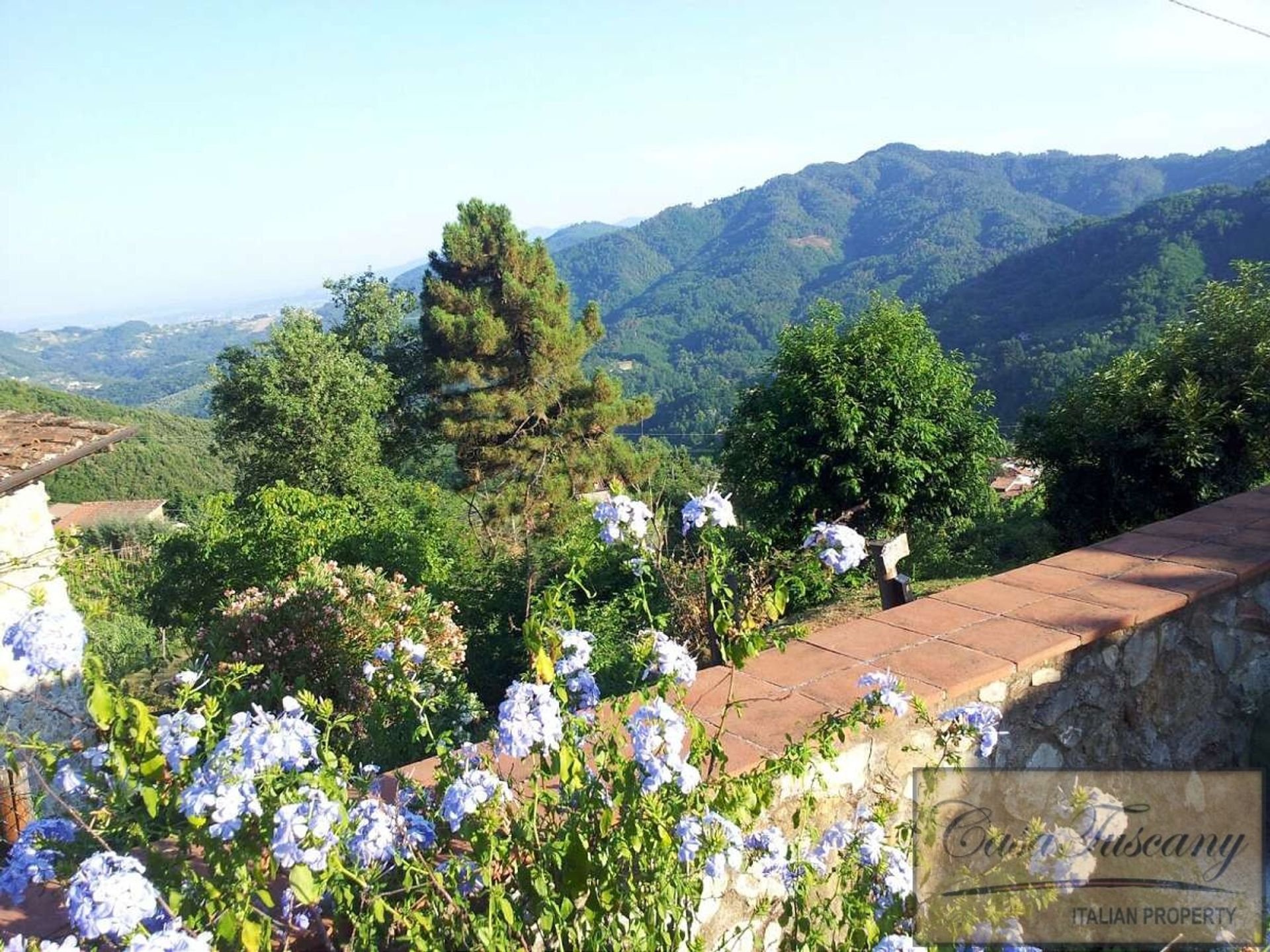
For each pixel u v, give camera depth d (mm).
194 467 45875
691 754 2037
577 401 23094
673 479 22844
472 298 22797
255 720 1736
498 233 23656
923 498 10320
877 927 2039
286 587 7262
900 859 2111
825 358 10047
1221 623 3406
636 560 2453
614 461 22578
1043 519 10016
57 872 1710
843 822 2205
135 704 1687
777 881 2383
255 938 1532
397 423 26406
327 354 22828
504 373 22328
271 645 6543
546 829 1883
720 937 2266
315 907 1783
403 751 3896
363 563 10734
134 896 1406
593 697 2088
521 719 1740
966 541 10719
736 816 1949
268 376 21984
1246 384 7934
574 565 2301
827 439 9812
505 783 1897
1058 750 2918
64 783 1707
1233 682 3469
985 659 2721
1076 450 8992
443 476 27422
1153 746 3188
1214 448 7992
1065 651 2822
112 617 11516
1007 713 2762
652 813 1793
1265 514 4059
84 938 1531
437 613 7496
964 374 10859
